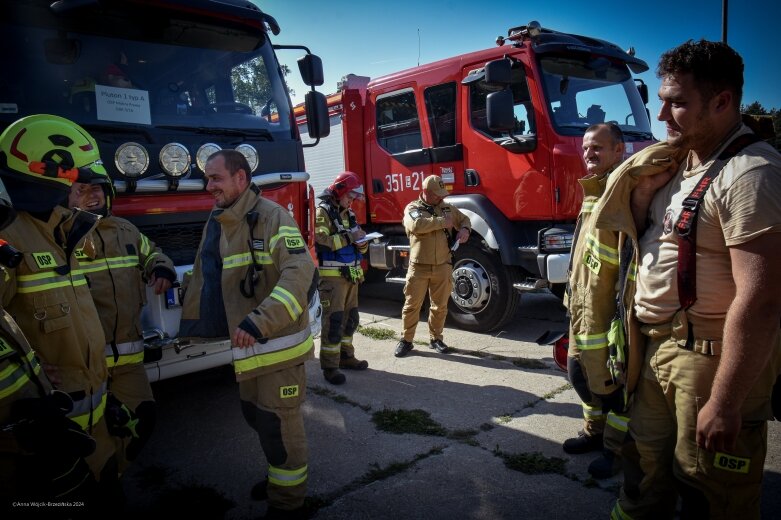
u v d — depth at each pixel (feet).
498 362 16.02
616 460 9.23
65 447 5.81
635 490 6.59
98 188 8.32
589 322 7.88
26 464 5.87
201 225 11.43
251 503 9.25
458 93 19.45
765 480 9.46
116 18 11.06
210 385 14.73
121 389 9.02
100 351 7.17
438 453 10.70
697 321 5.68
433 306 16.88
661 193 6.23
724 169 5.37
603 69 19.35
